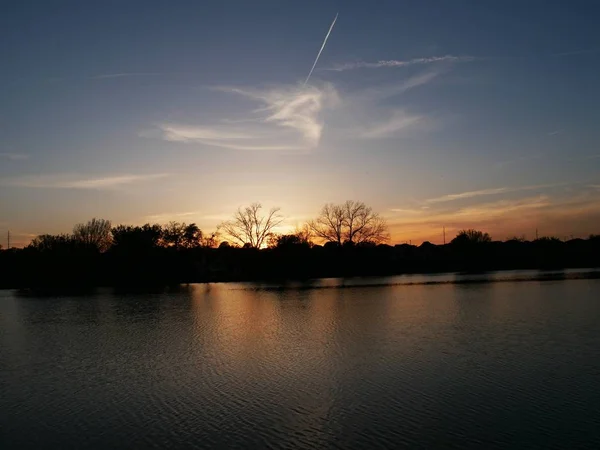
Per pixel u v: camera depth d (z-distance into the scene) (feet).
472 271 415.44
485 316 136.77
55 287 313.94
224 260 404.57
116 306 192.13
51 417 61.31
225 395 67.77
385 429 54.24
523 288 226.99
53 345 109.70
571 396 63.62
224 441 52.39
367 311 156.56
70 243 372.99
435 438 51.52
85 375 81.51
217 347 101.40
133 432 55.62
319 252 390.01
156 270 357.00
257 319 143.84
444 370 77.56
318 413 59.77
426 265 424.87
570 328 113.91
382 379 73.31
